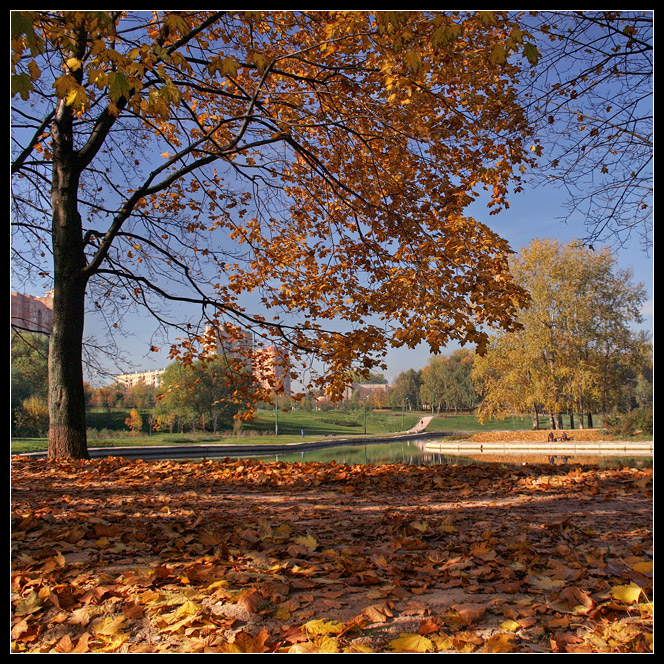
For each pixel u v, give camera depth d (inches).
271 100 363.3
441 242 333.4
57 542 160.4
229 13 295.9
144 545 158.7
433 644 90.4
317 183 432.8
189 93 407.8
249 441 1971.0
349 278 418.0
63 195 405.1
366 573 125.3
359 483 300.0
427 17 228.5
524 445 1562.5
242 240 501.4
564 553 148.7
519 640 91.9
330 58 343.9
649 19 221.3
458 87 339.9
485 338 297.7
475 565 139.4
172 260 481.7
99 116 406.3
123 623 103.0
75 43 165.6
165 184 403.2
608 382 1716.3
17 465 358.9
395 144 317.7
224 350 486.6
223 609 106.7
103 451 1206.9
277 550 150.3
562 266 1679.4
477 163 329.7
